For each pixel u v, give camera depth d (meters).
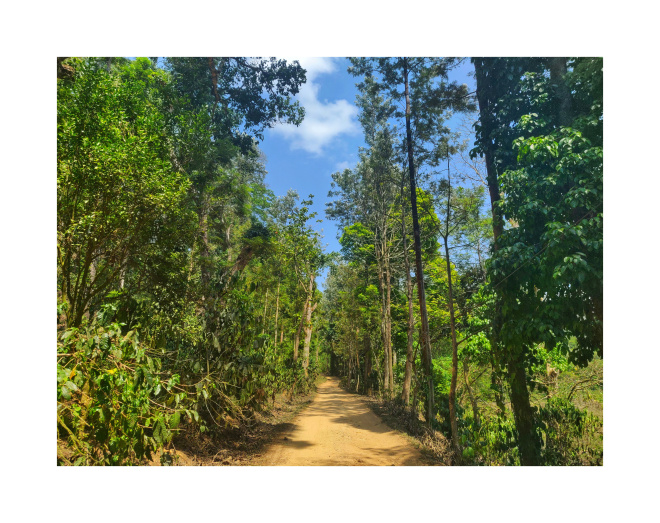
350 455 7.66
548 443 8.30
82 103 7.14
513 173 8.00
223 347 7.70
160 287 9.41
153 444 4.52
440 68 12.06
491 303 9.30
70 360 3.92
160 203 7.11
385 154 15.06
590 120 7.39
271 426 10.98
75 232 6.43
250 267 21.78
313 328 29.12
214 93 17.00
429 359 10.74
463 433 8.73
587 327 7.02
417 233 11.80
